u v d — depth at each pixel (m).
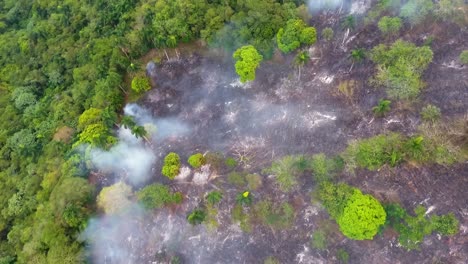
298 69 62.88
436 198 46.91
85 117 63.22
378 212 44.38
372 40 60.78
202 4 68.50
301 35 61.69
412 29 58.69
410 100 52.91
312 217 50.59
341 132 55.41
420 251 45.47
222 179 56.72
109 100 66.12
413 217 46.12
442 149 47.44
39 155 68.19
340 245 48.41
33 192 63.59
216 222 53.81
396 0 60.38
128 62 69.62
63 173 60.16
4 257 60.06
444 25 57.16
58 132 66.62
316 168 51.06
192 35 69.31
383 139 50.06
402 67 53.59
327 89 59.97
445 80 53.22
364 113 55.44
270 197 53.00
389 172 49.50
